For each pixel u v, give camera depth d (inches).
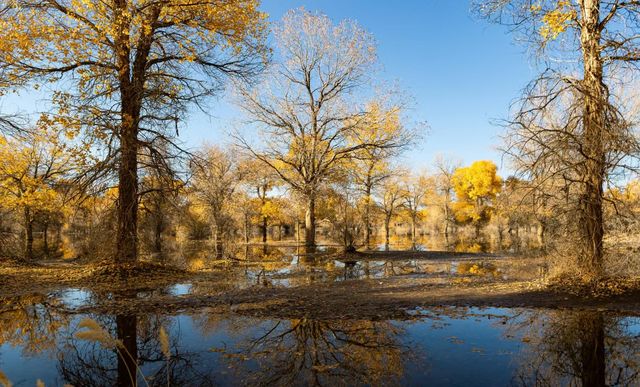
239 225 1571.1
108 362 248.7
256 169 1175.0
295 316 342.0
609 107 379.9
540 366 231.5
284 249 1406.3
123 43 526.9
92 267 570.9
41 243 1641.2
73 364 245.4
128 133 538.6
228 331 304.5
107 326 322.0
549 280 441.4
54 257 1026.1
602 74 418.3
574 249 422.6
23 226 1188.5
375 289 471.8
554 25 425.7
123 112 556.4
